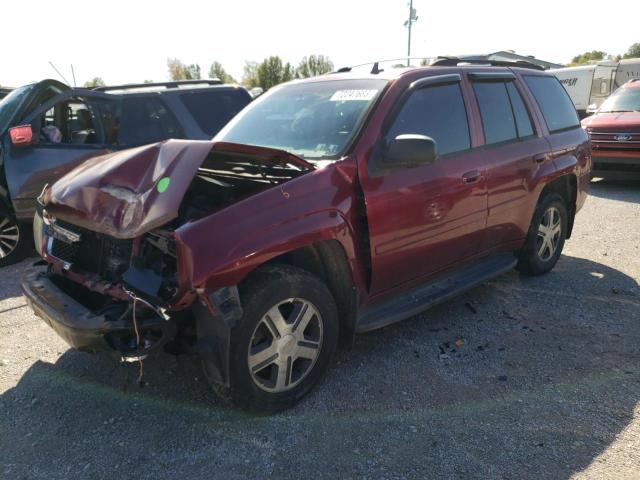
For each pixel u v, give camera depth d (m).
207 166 3.29
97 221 2.83
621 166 10.15
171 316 2.69
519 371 3.55
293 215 2.92
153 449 2.79
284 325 2.98
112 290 2.80
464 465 2.65
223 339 2.69
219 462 2.69
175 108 6.83
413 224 3.58
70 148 6.15
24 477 2.60
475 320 4.35
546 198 5.08
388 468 2.64
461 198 3.94
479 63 4.79
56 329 2.86
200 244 2.59
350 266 3.25
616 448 2.77
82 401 3.23
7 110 6.15
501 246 4.63
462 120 4.12
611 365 3.60
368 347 3.91
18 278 5.61
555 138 5.10
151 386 3.38
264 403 2.98
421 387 3.37
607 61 22.31
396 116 3.62
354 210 3.26
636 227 7.31
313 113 3.87
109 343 2.68
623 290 4.96
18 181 5.79
